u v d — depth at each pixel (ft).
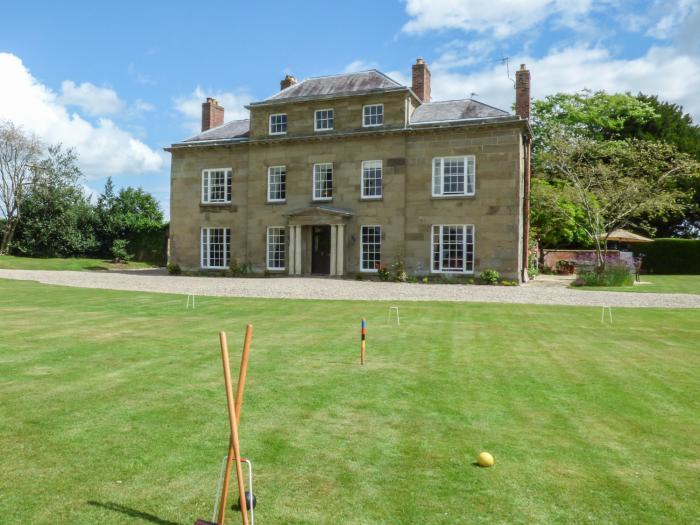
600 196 98.78
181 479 15.21
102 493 14.38
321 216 94.12
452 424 19.92
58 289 70.33
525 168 95.96
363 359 30.32
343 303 59.00
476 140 86.94
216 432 18.72
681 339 38.63
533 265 115.03
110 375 26.00
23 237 137.59
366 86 96.89
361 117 94.99
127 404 21.58
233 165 104.68
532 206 111.04
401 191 91.30
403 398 23.04
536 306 57.88
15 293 64.44
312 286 77.41
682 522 13.29
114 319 44.52
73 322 42.50
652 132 146.41
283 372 27.27
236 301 59.52
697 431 19.53
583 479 15.55
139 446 17.42
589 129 138.10
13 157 135.23
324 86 101.65
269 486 14.87
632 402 22.86
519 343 36.35
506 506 13.94
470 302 61.31
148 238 143.54
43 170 137.69
